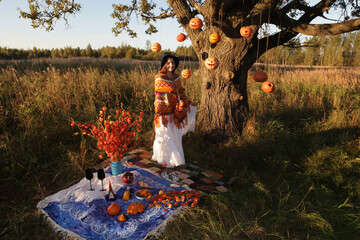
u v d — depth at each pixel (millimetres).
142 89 8008
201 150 5230
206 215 3184
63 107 6160
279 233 2928
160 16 6242
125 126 3865
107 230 2789
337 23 4234
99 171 3412
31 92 6168
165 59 4191
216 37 4512
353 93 8891
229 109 5469
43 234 2814
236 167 4664
